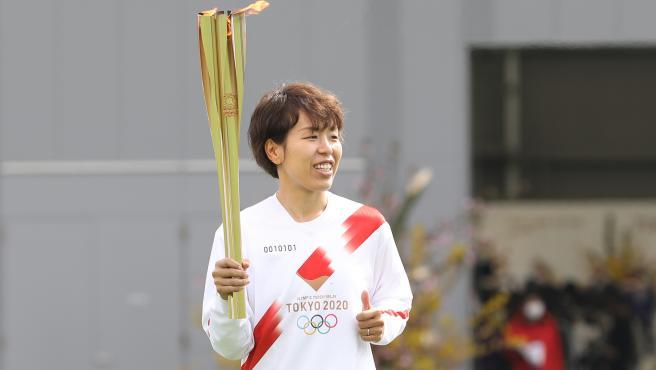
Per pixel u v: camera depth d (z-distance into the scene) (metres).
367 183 23.84
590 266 35.00
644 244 35.09
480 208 27.69
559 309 32.28
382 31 28.30
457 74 28.58
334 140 8.95
